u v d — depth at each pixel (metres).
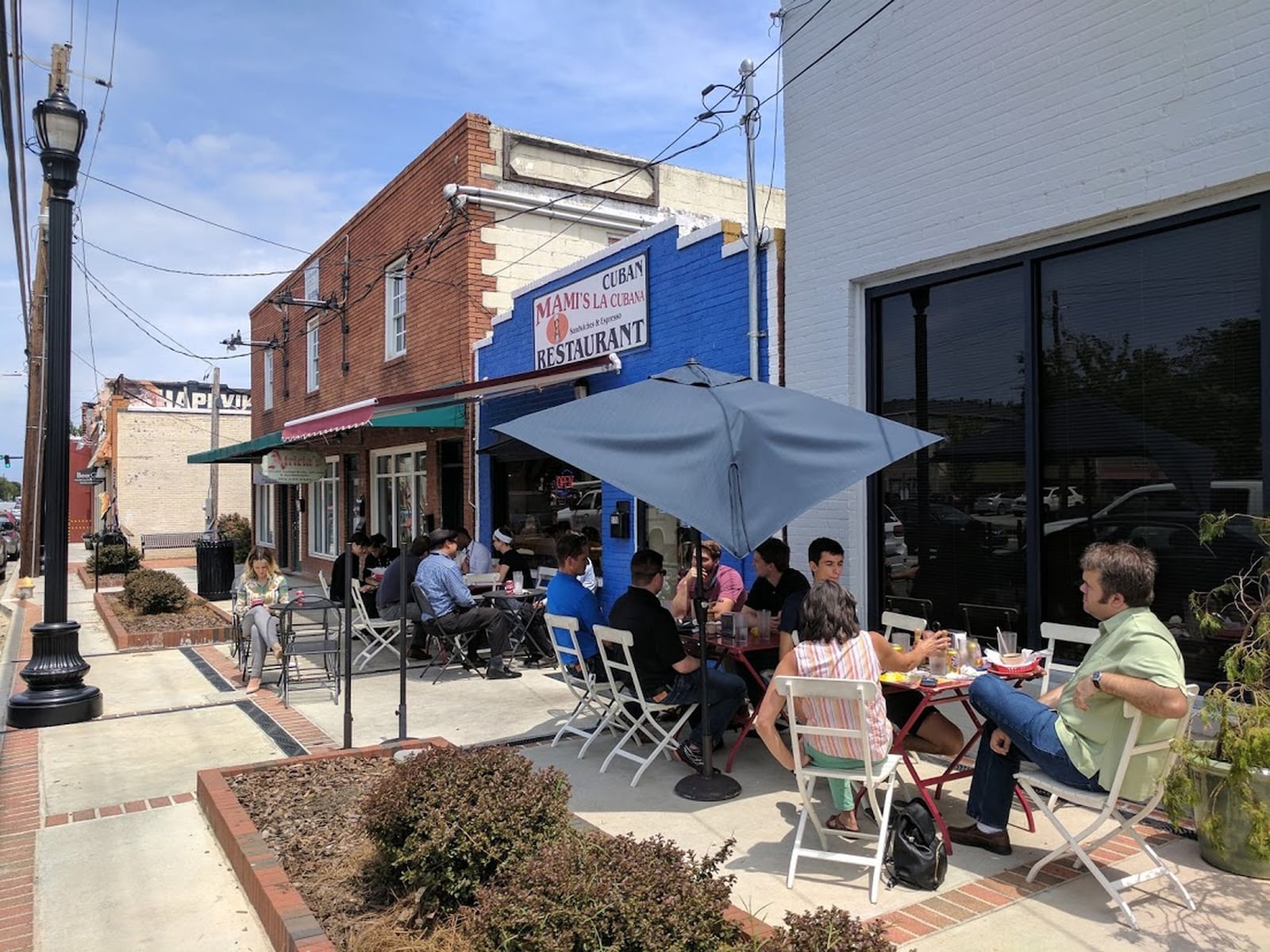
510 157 12.83
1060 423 5.45
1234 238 4.64
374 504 16.66
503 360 11.69
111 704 7.84
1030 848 4.32
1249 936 3.43
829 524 6.78
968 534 5.99
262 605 8.46
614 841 3.24
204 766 5.99
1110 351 5.19
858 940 2.57
